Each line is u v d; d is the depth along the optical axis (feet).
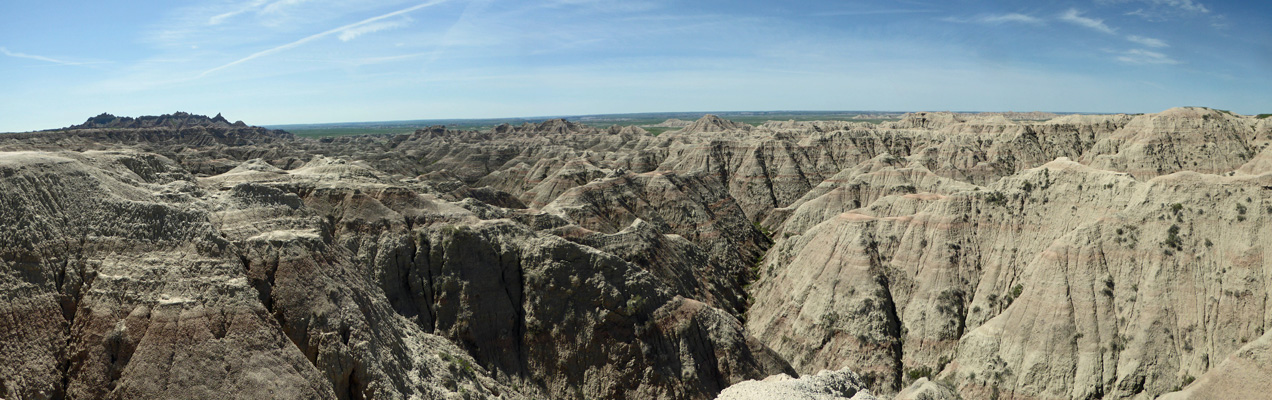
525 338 200.85
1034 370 205.36
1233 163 419.95
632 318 197.26
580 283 203.62
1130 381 194.80
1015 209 263.08
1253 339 190.49
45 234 129.70
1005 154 510.17
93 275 130.41
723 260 344.90
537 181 529.04
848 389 156.76
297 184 238.68
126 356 120.98
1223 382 172.55
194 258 135.54
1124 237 223.10
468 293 203.00
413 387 145.28
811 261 274.36
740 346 203.51
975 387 210.59
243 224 154.92
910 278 254.47
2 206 126.82
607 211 384.88
